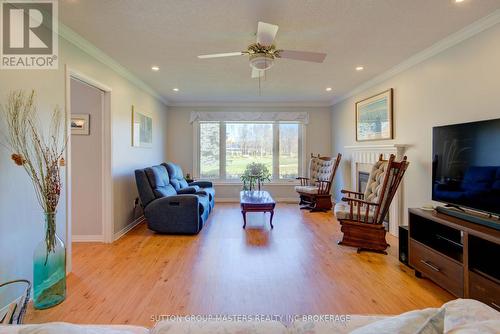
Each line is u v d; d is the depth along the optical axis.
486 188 2.19
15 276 2.06
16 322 1.53
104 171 3.57
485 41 2.49
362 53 3.29
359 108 5.01
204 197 4.71
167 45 3.03
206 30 2.67
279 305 2.14
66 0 2.12
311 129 6.61
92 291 2.34
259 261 2.99
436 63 3.10
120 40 2.89
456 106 2.82
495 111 2.41
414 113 3.49
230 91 5.32
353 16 2.41
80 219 3.64
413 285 2.47
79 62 2.88
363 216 3.42
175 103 6.45
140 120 4.64
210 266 2.86
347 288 2.41
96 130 3.60
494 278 1.83
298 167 6.68
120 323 1.92
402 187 3.74
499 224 1.98
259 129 6.65
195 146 6.53
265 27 2.22
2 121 1.98
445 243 2.54
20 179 2.11
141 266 2.85
